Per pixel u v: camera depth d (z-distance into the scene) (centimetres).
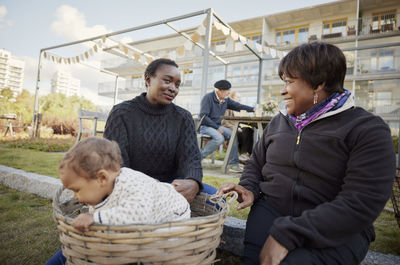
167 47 1295
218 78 1330
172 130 162
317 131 100
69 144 795
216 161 603
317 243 80
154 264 83
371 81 1477
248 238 110
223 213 98
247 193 121
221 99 438
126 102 161
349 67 1538
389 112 1384
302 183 103
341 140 92
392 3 1656
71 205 121
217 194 125
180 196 123
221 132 417
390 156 84
